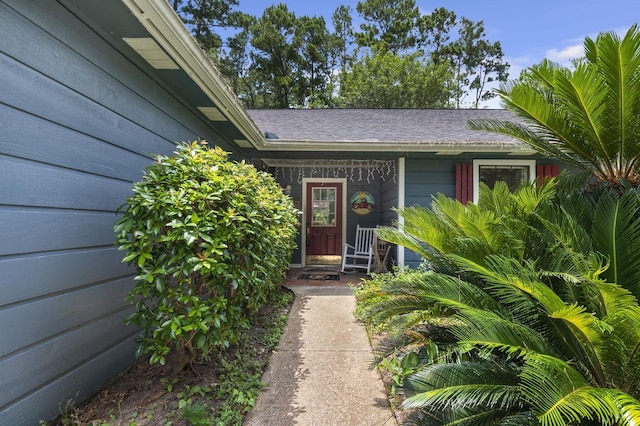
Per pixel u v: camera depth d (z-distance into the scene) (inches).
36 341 68.7
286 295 190.2
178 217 81.4
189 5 768.3
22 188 65.5
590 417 49.1
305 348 122.3
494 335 66.2
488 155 219.6
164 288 79.9
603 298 61.2
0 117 61.1
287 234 157.2
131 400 84.0
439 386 65.5
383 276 186.9
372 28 953.5
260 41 850.8
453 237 99.7
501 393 61.0
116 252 97.0
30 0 67.4
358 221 303.7
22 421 65.2
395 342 89.8
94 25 86.0
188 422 75.2
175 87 128.2
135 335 106.4
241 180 96.5
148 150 112.9
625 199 81.0
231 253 89.4
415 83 723.4
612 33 85.9
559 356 68.8
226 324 89.6
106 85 91.4
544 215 91.9
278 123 261.7
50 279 72.4
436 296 80.4
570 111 99.7
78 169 81.1
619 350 63.1
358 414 83.7
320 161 284.0
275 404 87.6
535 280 68.2
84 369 83.2
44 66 70.8
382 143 202.5
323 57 914.7
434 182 223.0
